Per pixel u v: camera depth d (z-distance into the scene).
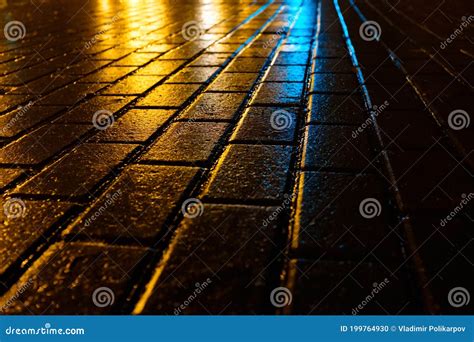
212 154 1.98
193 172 1.80
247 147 2.04
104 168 1.87
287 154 1.94
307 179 1.69
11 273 1.22
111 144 2.15
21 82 3.60
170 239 1.33
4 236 1.38
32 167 1.93
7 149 2.14
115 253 1.27
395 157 1.85
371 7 7.61
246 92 3.01
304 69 3.61
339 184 1.64
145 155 2.00
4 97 3.15
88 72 3.85
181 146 2.09
